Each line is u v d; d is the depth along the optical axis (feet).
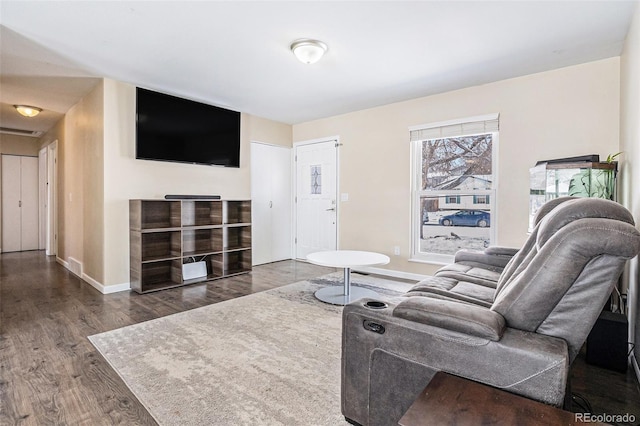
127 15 7.64
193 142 13.83
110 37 8.70
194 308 10.21
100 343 7.72
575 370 6.70
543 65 10.41
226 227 15.40
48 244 19.71
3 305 10.51
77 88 12.67
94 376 6.31
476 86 12.32
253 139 16.79
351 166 16.12
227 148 15.17
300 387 5.97
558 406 3.50
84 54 9.73
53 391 5.83
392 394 4.48
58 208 17.80
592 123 10.11
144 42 8.98
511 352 3.71
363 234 15.72
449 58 9.95
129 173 12.43
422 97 13.70
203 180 14.71
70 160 15.49
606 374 6.54
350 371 4.86
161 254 13.19
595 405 5.56
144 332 8.36
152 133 12.53
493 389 3.70
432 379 3.91
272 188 17.83
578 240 3.69
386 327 4.50
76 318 9.36
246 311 9.93
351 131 16.12
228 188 15.70
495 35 8.55
